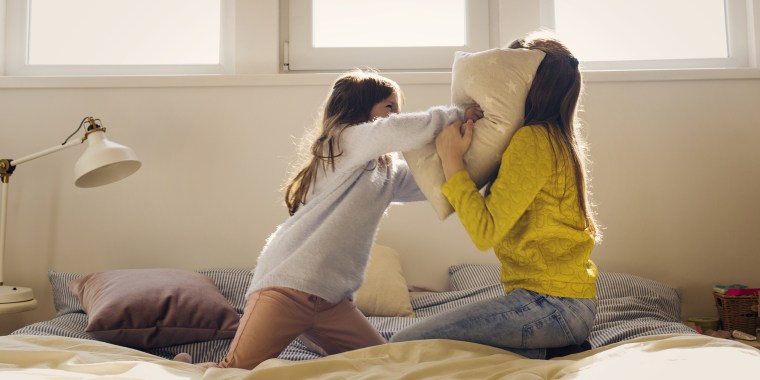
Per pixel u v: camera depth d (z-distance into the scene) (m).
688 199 2.73
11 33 2.97
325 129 1.67
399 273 2.50
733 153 2.74
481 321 1.44
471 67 1.51
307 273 1.55
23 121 2.75
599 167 2.74
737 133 2.74
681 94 2.74
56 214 2.73
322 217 1.61
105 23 2.98
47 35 2.99
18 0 2.99
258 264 1.66
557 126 1.49
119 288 2.04
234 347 1.55
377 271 2.43
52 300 2.72
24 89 2.76
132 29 2.99
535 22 2.86
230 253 2.72
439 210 1.53
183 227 2.73
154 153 2.74
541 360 1.32
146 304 1.96
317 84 2.73
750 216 2.72
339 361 1.29
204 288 2.12
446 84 2.74
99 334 1.92
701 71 2.74
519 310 1.43
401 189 1.75
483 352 1.38
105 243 2.72
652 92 2.74
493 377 1.20
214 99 2.75
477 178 1.53
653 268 2.71
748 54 2.95
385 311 2.36
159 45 2.99
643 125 2.74
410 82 2.74
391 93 1.73
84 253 2.72
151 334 1.96
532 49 1.55
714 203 2.72
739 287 2.54
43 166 2.74
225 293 2.37
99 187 2.73
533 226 1.44
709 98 2.74
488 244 1.41
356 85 1.71
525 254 1.46
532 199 1.42
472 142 1.49
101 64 2.98
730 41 2.96
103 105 2.75
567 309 1.42
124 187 2.73
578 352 1.48
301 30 2.96
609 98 2.74
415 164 1.56
